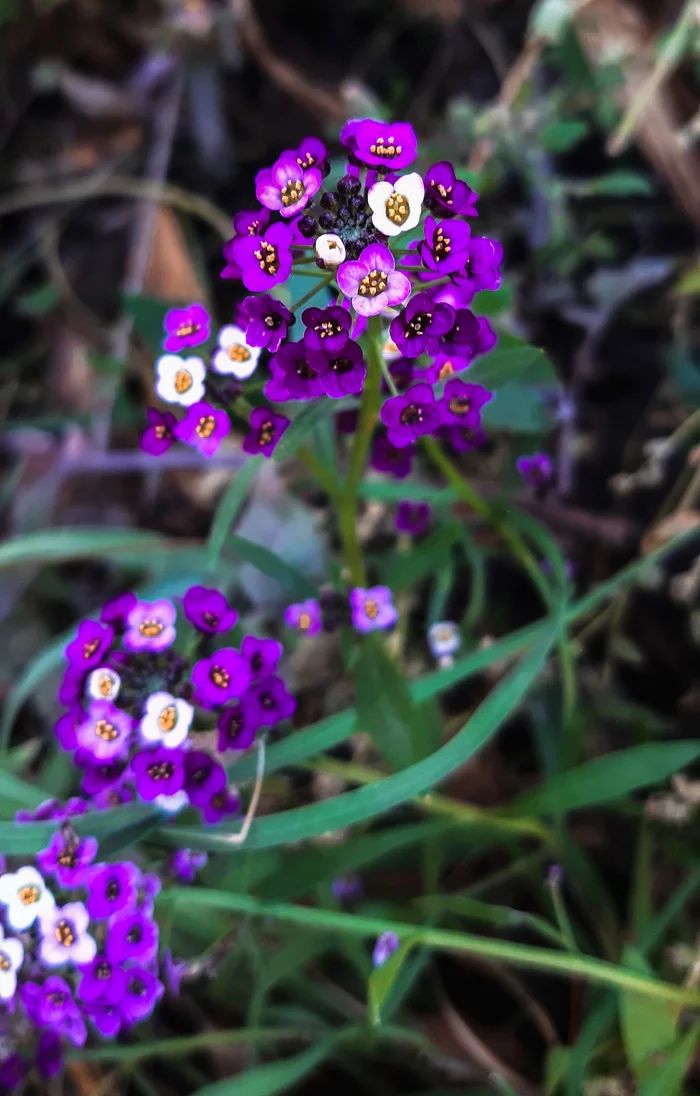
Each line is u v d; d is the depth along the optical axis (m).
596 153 0.21
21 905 0.12
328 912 0.13
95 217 0.23
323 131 0.23
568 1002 0.16
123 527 0.20
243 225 0.12
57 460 0.21
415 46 0.23
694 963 0.14
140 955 0.12
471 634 0.18
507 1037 0.16
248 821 0.13
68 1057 0.14
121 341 0.21
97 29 0.23
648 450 0.18
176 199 0.22
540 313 0.21
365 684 0.13
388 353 0.13
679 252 0.21
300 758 0.13
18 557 0.17
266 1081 0.13
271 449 0.13
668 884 0.16
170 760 0.12
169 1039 0.15
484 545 0.19
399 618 0.17
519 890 0.17
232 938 0.14
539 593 0.19
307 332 0.11
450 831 0.15
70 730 0.13
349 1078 0.16
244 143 0.23
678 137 0.20
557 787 0.14
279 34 0.23
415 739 0.13
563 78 0.21
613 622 0.18
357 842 0.14
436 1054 0.15
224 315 0.22
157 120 0.23
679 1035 0.14
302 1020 0.15
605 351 0.20
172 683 0.13
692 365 0.19
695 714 0.18
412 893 0.17
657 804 0.15
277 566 0.15
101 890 0.12
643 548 0.18
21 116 0.24
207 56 0.23
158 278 0.22
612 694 0.18
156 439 0.13
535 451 0.16
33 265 0.24
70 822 0.13
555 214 0.20
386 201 0.11
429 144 0.21
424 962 0.14
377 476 0.18
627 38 0.21
